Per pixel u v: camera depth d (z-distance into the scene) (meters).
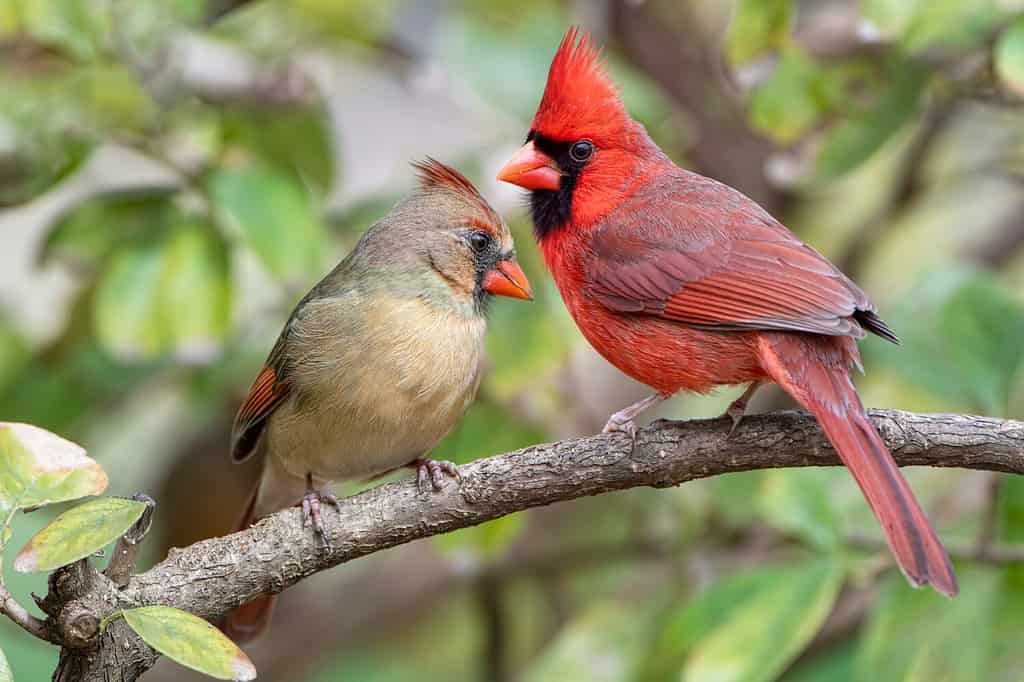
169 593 7.28
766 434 7.67
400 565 13.41
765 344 7.84
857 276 12.87
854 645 11.73
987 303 10.34
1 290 13.51
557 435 11.33
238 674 5.99
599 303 8.52
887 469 7.18
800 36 10.03
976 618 9.38
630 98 11.25
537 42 11.62
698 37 13.43
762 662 9.12
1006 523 9.73
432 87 12.03
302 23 11.73
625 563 12.66
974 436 7.45
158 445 14.01
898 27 9.44
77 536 6.10
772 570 9.73
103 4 10.12
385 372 8.76
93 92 10.11
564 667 10.94
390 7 11.97
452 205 9.12
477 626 13.60
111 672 7.03
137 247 10.16
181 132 11.09
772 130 10.19
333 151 11.30
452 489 7.65
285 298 11.80
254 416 9.28
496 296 9.71
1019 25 9.19
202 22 10.79
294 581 7.61
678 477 7.71
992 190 14.34
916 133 12.30
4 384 11.77
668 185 8.85
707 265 8.16
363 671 13.25
